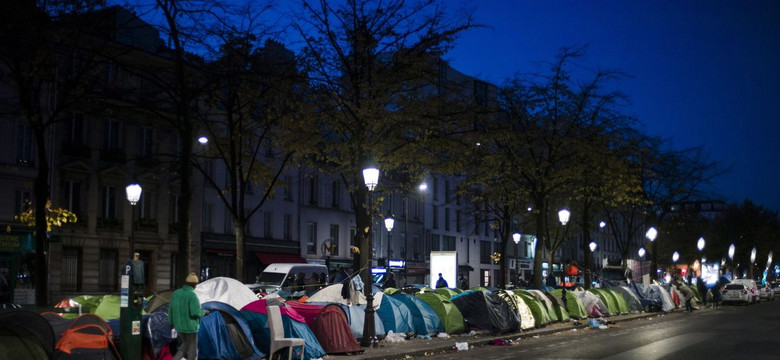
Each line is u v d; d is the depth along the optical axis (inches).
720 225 3304.6
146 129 1672.0
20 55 819.4
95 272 1533.0
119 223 1589.6
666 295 1561.3
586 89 1353.3
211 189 1844.2
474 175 1423.5
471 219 2967.5
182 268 794.2
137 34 1421.0
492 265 3139.8
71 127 1507.1
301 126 1042.7
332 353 682.2
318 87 1029.8
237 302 642.8
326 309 697.0
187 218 802.8
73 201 1509.6
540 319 1038.4
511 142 1314.0
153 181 1678.2
